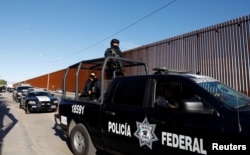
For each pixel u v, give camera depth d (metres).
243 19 7.52
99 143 4.97
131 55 13.60
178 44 10.17
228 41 7.95
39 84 52.00
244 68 7.36
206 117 3.13
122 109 4.39
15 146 6.90
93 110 5.12
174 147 3.41
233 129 2.83
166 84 3.98
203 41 8.95
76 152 5.61
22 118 12.98
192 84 3.53
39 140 7.75
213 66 8.41
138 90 4.27
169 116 3.55
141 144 3.91
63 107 6.38
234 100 3.35
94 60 5.86
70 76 27.48
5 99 30.64
